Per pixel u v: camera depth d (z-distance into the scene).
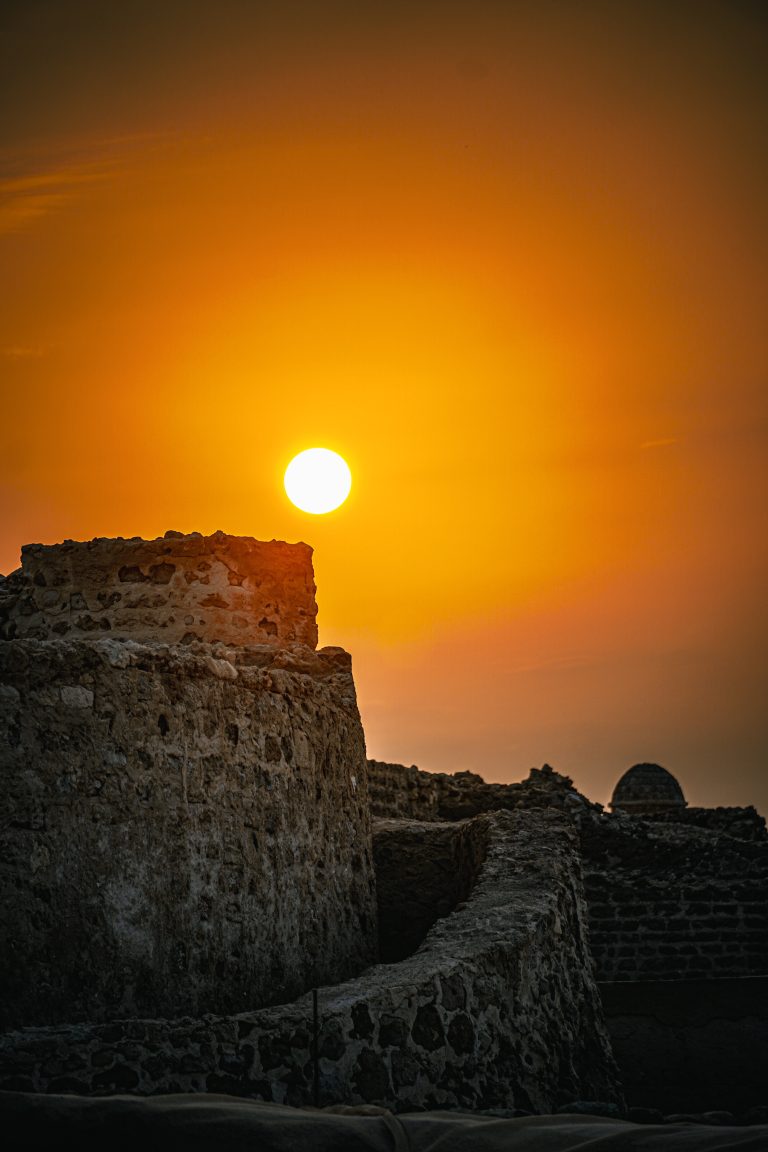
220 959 12.87
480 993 12.90
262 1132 8.97
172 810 12.48
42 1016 10.90
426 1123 9.48
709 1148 8.86
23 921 10.90
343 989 12.17
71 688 11.66
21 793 11.10
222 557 16.81
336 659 16.67
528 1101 13.09
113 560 16.88
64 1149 8.67
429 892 17.89
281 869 14.21
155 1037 10.60
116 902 11.69
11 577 17.14
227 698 13.59
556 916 15.01
